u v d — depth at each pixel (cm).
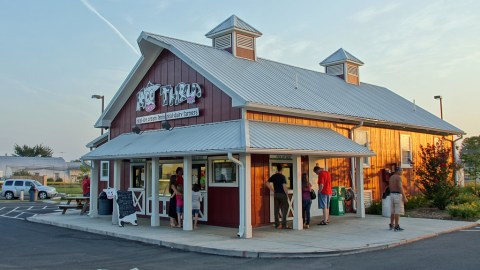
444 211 1897
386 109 2277
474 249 1130
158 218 1603
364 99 2284
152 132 1828
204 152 1356
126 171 2023
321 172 1592
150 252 1153
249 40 2012
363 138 2022
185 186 1478
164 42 1714
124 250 1184
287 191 1501
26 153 10369
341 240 1240
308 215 1499
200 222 1625
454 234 1388
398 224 1441
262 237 1302
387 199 1808
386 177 2106
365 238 1272
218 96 1570
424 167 2070
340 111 1802
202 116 1622
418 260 1001
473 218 1695
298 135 1537
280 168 1520
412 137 2359
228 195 1540
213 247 1138
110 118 2081
